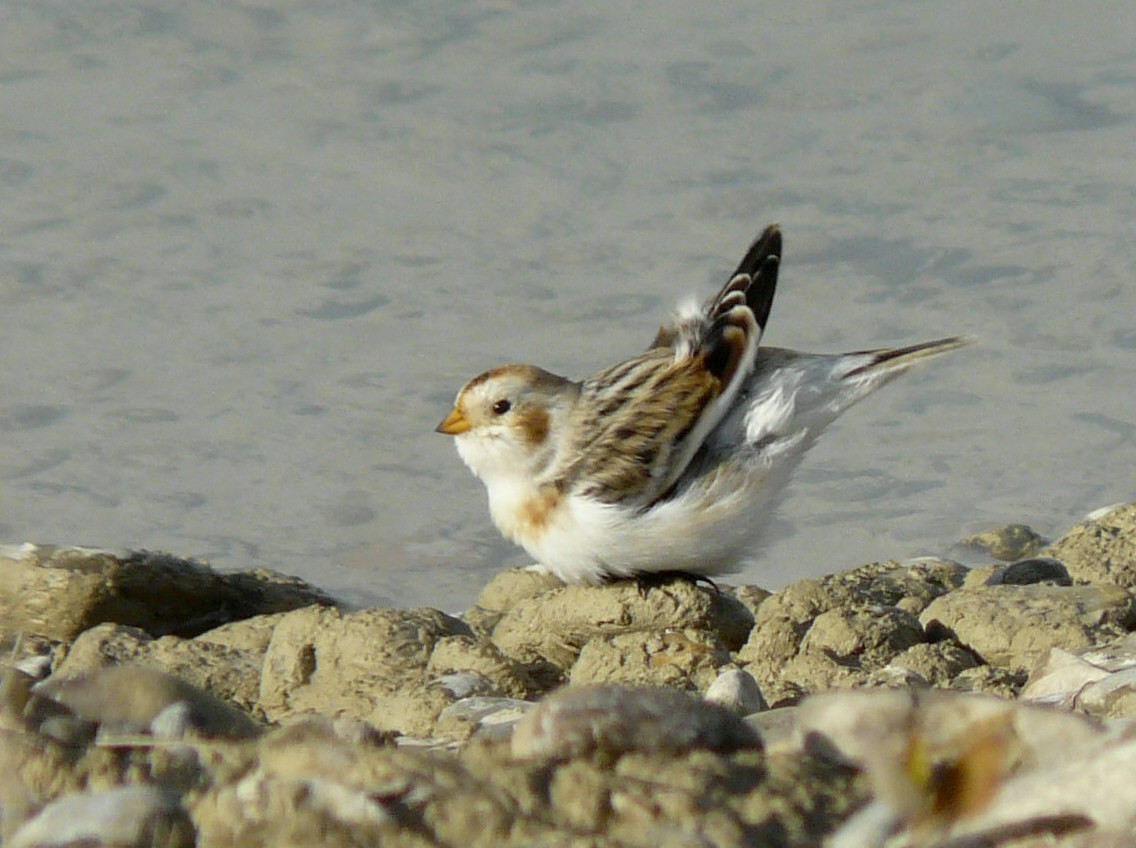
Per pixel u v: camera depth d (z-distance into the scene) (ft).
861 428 43.24
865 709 16.25
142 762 16.74
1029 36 62.95
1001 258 49.47
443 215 53.11
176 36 64.39
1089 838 14.37
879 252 50.24
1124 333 46.06
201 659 29.09
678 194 53.67
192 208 53.78
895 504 40.29
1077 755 15.19
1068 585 30.48
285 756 16.21
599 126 57.88
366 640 27.71
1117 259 49.06
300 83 60.95
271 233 52.65
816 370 33.88
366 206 53.67
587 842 14.82
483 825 15.14
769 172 54.70
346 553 39.34
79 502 41.16
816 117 58.13
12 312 48.91
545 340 47.21
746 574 37.96
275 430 44.01
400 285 49.85
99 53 62.90
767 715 19.75
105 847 15.39
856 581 31.30
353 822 15.20
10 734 17.10
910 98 58.80
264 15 65.36
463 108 59.11
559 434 32.96
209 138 57.67
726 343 33.63
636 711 16.74
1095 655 25.63
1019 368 45.06
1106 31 63.10
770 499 33.12
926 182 53.78
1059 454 41.78
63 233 52.65
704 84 60.13
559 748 16.35
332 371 46.26
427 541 39.88
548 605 30.50
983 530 39.11
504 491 33.32
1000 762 15.29
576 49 62.95
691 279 49.39
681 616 29.94
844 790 15.65
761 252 35.27
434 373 45.91
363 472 42.29
